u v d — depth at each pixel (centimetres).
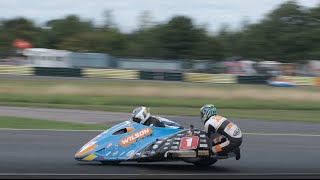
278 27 11450
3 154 1440
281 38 11094
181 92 4512
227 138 1254
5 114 2867
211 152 1253
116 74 6800
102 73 6794
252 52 11344
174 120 2780
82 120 2686
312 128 2548
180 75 6712
